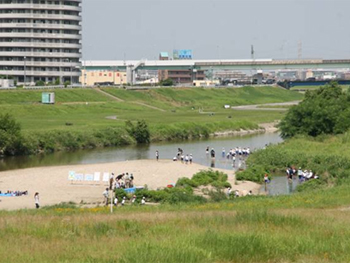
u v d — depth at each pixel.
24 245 52.66
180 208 91.06
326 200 96.38
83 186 133.12
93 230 60.47
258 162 171.50
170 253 45.81
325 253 49.00
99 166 167.12
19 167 172.62
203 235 52.72
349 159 157.25
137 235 57.66
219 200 112.00
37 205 106.50
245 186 140.00
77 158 195.75
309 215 70.00
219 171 160.25
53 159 192.88
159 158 193.62
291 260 47.09
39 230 60.62
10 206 109.06
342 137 198.88
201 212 76.62
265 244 49.91
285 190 135.50
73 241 54.78
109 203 111.25
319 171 150.50
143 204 109.69
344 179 137.88
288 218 64.81
